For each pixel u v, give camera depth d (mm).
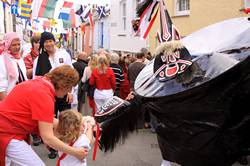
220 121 3115
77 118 3805
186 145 3297
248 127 3143
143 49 9320
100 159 6133
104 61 7781
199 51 4145
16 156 3488
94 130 3973
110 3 21531
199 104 3154
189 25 12500
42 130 3359
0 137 3457
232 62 3260
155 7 5074
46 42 6121
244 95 3084
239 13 10086
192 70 3359
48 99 3377
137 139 7426
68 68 3518
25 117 3434
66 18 14398
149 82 3762
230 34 4250
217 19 11016
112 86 7934
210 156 3225
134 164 5891
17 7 11656
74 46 38250
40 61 6129
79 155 3551
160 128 3461
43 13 11109
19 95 3449
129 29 18141
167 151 3496
